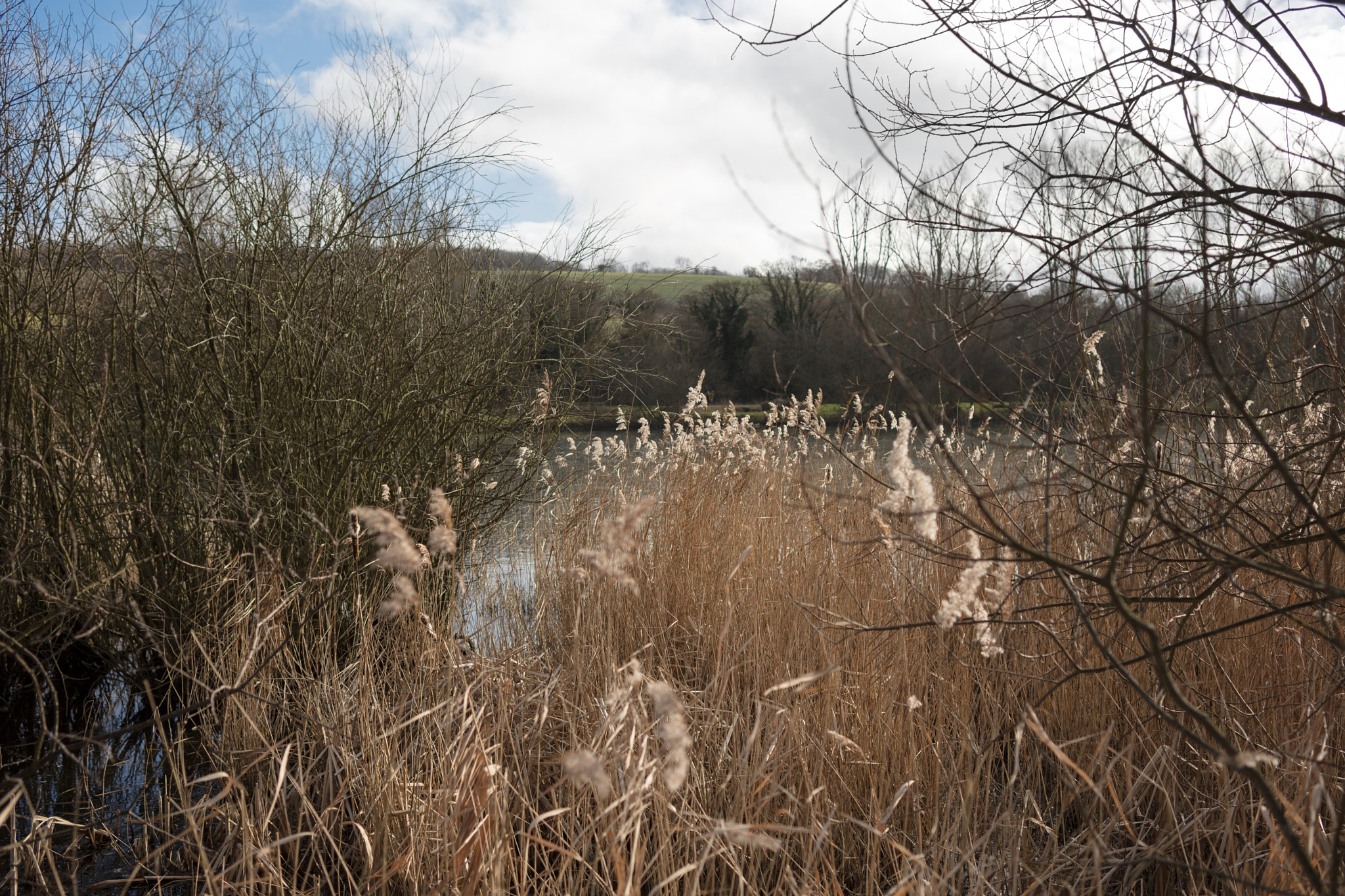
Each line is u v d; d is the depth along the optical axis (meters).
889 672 3.37
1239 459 3.21
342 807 3.06
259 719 3.54
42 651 4.36
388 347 5.10
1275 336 2.56
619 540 1.87
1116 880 2.84
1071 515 3.65
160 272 4.70
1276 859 2.25
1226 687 3.37
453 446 5.55
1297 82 2.23
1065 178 2.58
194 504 4.61
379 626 4.50
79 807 3.43
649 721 2.69
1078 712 3.42
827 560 4.24
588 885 2.64
